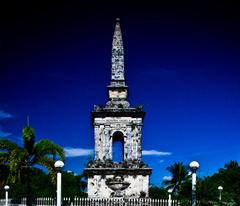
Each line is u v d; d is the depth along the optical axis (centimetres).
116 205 4500
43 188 8719
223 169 10169
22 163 4250
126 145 4838
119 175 4719
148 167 4738
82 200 4509
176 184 7656
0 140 4222
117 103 4978
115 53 5194
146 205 4503
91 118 5034
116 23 5300
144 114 4897
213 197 3656
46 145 4278
